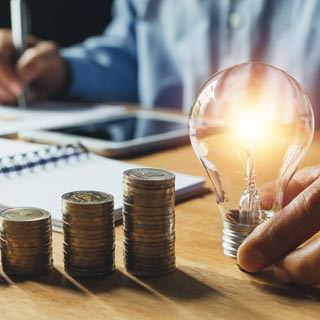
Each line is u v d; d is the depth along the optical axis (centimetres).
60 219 54
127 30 167
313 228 43
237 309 41
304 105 50
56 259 49
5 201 58
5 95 124
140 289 43
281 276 44
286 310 40
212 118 51
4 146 83
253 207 49
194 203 64
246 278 45
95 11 193
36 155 72
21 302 41
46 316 39
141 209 45
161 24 163
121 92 162
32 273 45
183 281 45
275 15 148
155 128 97
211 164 50
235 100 51
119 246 51
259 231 45
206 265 48
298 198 44
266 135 50
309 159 81
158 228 45
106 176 68
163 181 44
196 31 159
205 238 54
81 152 77
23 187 63
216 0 155
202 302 41
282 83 51
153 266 45
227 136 50
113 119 105
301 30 146
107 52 159
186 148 90
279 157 50
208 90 52
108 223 45
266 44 150
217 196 51
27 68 124
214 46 157
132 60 165
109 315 40
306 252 43
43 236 45
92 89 147
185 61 162
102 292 43
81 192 48
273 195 50
